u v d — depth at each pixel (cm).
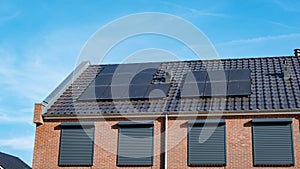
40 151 1978
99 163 1911
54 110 2039
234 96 1961
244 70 2188
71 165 1933
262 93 1969
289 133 1786
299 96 1898
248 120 1841
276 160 1769
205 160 1825
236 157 1805
